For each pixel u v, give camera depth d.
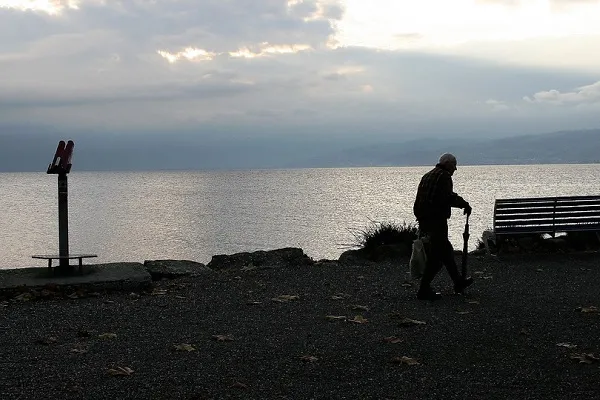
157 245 46.62
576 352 6.25
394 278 10.50
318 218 63.12
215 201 99.88
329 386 5.25
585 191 97.31
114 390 5.10
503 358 6.07
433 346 6.50
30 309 8.30
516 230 12.70
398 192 116.75
